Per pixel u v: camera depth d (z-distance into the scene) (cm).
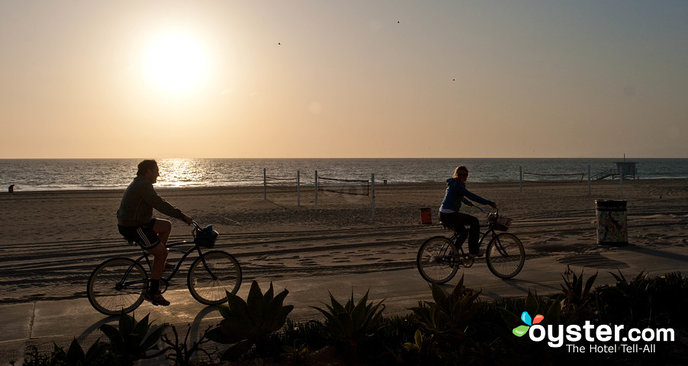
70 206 2380
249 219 1823
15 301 775
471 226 802
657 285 572
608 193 3055
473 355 432
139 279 666
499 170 12012
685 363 446
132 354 440
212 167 15750
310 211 2073
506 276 821
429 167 15375
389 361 441
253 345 493
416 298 685
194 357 471
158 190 3497
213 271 703
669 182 4484
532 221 1709
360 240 1341
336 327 458
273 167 15438
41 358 434
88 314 648
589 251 1067
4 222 1803
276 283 798
